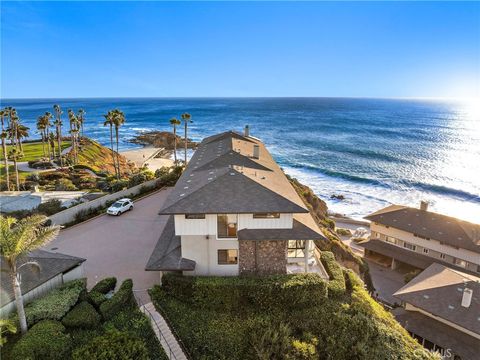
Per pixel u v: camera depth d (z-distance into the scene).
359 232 54.97
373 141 139.75
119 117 69.06
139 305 21.64
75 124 95.62
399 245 45.69
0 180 57.81
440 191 76.50
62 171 66.50
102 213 39.31
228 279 22.59
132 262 27.61
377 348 20.23
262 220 23.77
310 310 22.53
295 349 19.25
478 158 109.44
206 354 18.75
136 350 16.42
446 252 41.28
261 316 21.75
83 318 18.84
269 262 24.58
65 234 33.59
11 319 17.77
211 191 24.02
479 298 27.66
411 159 106.50
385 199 72.06
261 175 28.41
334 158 106.44
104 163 87.12
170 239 27.16
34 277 20.80
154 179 50.88
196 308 22.03
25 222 18.30
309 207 44.34
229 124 196.62
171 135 134.00
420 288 30.20
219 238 23.83
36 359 15.95
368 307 23.38
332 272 26.08
